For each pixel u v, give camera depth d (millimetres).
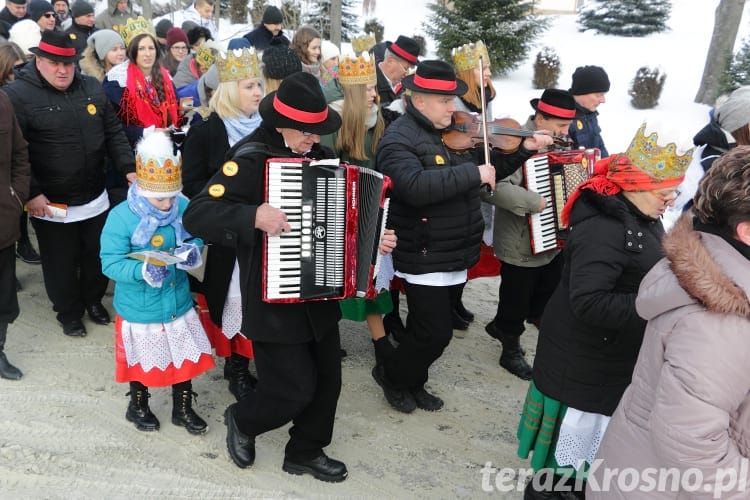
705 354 1735
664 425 1791
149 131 3340
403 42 5766
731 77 13875
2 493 3104
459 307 5336
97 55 5801
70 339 4648
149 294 3361
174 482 3303
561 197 4223
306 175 2807
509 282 4527
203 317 3932
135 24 5191
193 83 6406
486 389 4457
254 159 2812
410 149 3555
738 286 1729
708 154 3943
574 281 2607
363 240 2939
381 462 3615
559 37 20203
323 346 3189
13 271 4035
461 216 3641
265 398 3109
